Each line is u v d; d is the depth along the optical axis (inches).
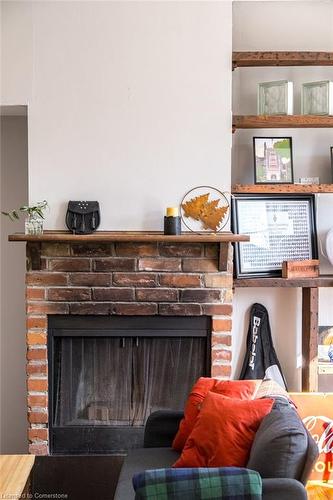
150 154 140.9
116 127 140.4
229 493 84.4
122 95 140.1
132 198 141.2
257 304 151.4
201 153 141.0
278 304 152.7
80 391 145.7
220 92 140.2
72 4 138.9
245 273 145.6
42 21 138.9
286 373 153.2
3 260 159.2
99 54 139.6
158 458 111.9
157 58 139.8
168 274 141.0
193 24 139.5
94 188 141.1
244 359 151.9
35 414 141.7
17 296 159.8
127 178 141.1
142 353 145.7
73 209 139.3
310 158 152.3
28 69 139.6
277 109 143.6
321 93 142.6
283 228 148.8
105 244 140.1
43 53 139.3
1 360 159.8
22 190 157.9
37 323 141.1
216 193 141.5
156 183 141.2
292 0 149.9
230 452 99.4
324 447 134.0
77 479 138.3
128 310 141.2
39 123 140.1
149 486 84.5
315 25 150.5
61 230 141.6
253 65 143.6
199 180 141.3
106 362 145.7
